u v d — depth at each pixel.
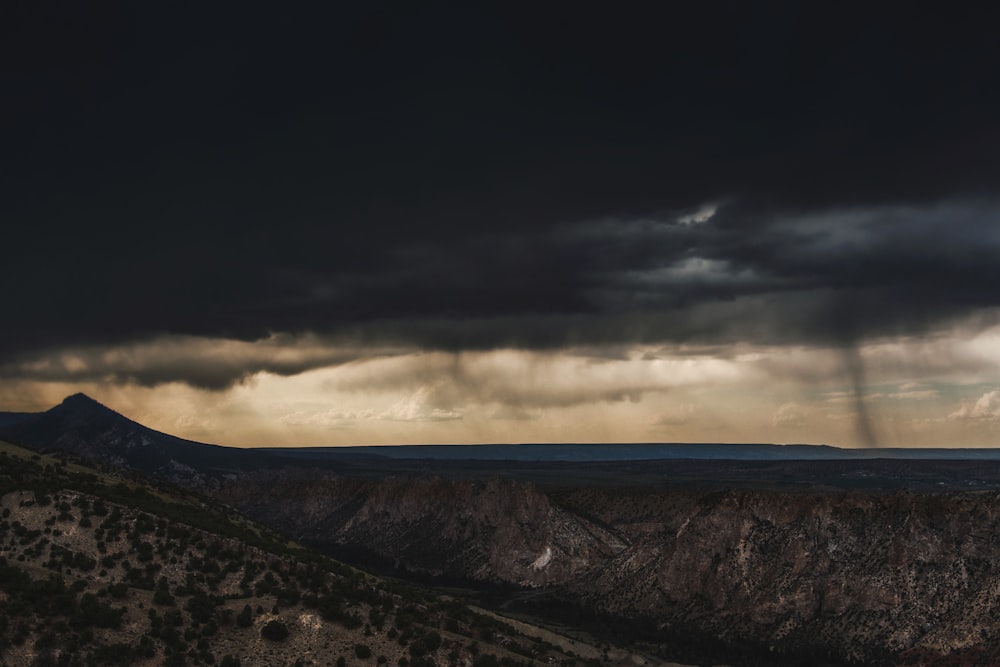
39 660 135.88
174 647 146.88
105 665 138.75
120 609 150.50
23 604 143.62
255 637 156.50
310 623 164.50
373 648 163.50
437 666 164.62
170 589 163.62
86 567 162.75
